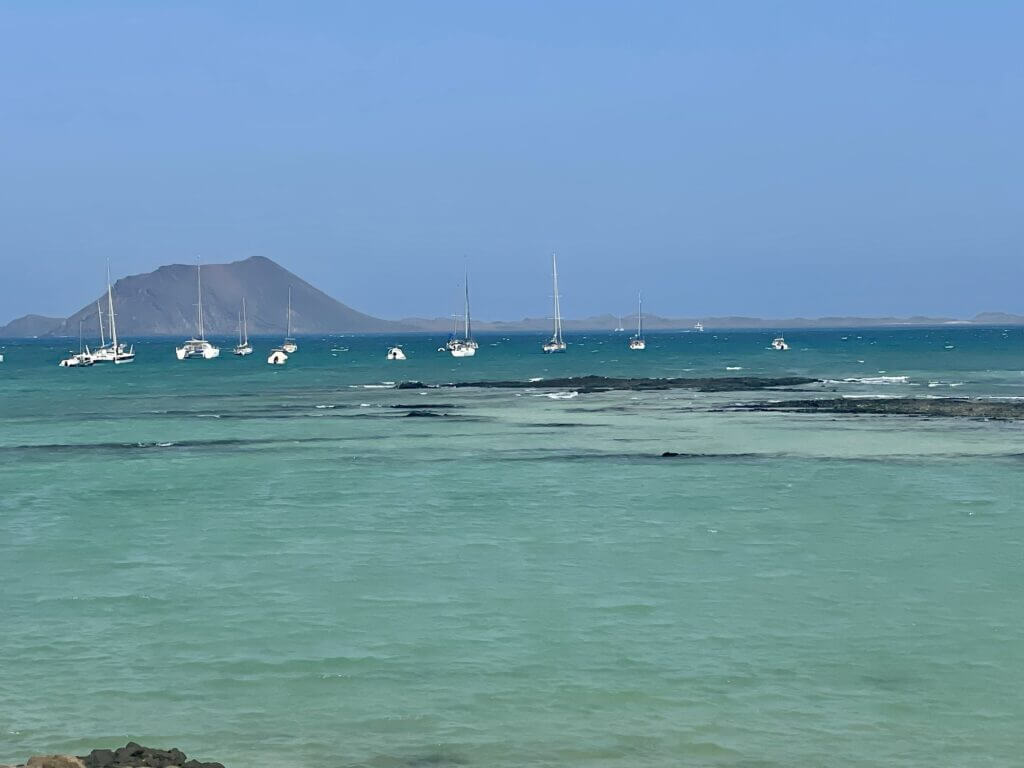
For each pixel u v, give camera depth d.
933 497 62.38
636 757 26.41
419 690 30.91
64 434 106.44
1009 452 83.94
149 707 29.73
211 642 35.16
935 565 45.00
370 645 34.78
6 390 185.00
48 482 71.81
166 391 179.50
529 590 41.31
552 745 27.14
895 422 109.25
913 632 35.84
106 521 56.72
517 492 65.69
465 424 114.12
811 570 44.19
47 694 30.72
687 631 36.06
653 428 107.00
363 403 147.62
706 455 83.81
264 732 28.02
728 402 140.88
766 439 95.12
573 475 73.19
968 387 167.50
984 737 27.59
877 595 40.28
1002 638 35.19
